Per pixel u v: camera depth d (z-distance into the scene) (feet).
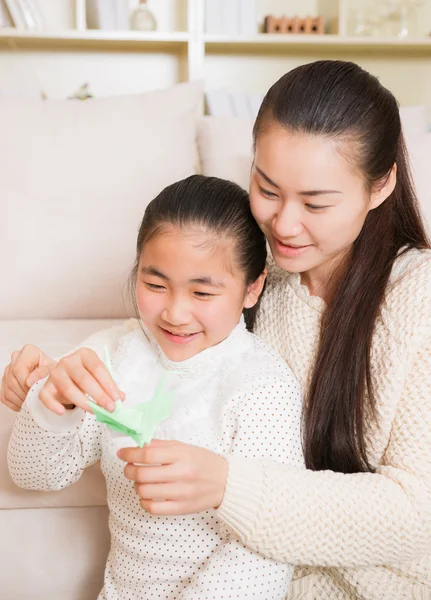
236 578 2.81
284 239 2.86
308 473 2.75
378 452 3.01
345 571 3.03
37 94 8.15
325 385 3.06
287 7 9.25
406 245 3.19
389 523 2.68
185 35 8.30
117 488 3.13
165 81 9.06
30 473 3.20
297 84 2.79
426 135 5.67
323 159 2.69
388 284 3.03
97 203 5.44
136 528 3.06
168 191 3.04
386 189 3.01
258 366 3.04
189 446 2.55
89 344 3.54
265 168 2.78
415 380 2.87
